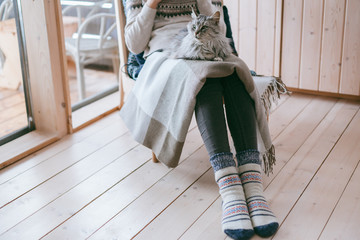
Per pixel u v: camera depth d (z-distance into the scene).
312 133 2.32
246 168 1.60
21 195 1.82
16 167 2.06
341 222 1.57
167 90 1.77
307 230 1.53
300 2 2.65
